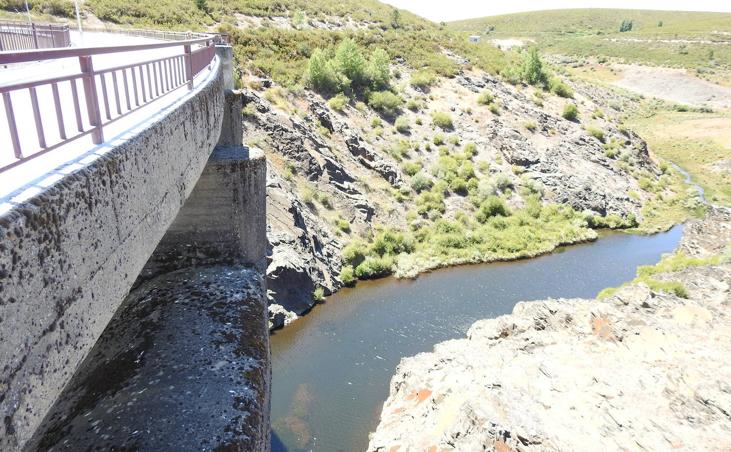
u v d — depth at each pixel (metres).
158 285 11.02
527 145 47.09
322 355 22.58
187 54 8.73
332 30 59.34
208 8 52.00
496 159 45.16
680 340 19.97
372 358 22.53
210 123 10.04
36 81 3.65
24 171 3.97
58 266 3.65
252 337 9.38
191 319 9.68
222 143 13.20
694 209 46.66
